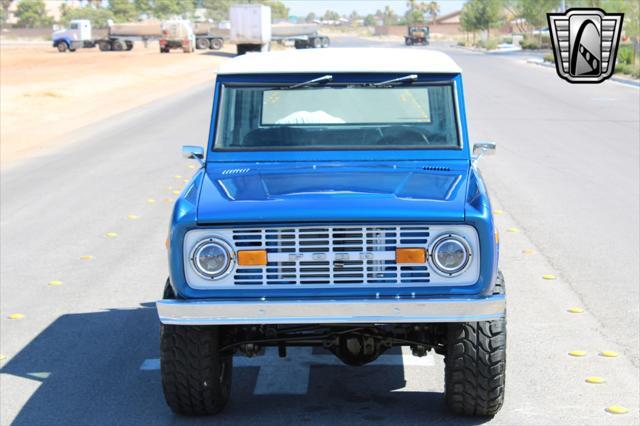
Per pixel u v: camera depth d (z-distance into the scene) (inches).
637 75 1558.8
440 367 250.8
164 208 497.0
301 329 213.3
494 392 203.8
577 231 415.8
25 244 421.4
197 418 219.0
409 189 207.6
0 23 7322.8
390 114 236.8
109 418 221.3
